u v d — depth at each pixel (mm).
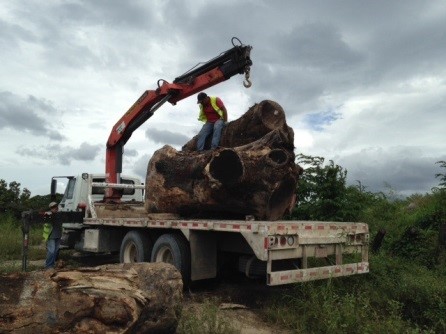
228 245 7055
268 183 6633
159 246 7398
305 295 6180
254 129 7551
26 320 3531
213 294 7062
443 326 5125
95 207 10562
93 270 4168
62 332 3594
